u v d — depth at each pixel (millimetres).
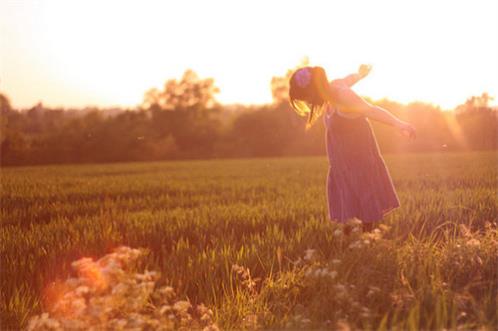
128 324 3152
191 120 83562
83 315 3096
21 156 67562
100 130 73562
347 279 3955
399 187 13719
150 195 15242
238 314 4434
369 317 3445
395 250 4414
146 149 70500
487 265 4336
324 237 6707
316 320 3576
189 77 85875
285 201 11547
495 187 12352
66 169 38188
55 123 77812
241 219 8773
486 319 3346
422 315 3498
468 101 51500
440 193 11133
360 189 5656
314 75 5551
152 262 5863
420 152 56625
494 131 52531
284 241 6648
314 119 5809
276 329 3758
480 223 7578
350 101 5492
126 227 8523
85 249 6879
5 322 4422
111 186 18359
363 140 5699
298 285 4574
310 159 45844
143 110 83000
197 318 4449
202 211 10039
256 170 28578
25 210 11562
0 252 6895
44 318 3195
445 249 4770
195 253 6383
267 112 76438
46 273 5770
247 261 5734
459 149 55781
